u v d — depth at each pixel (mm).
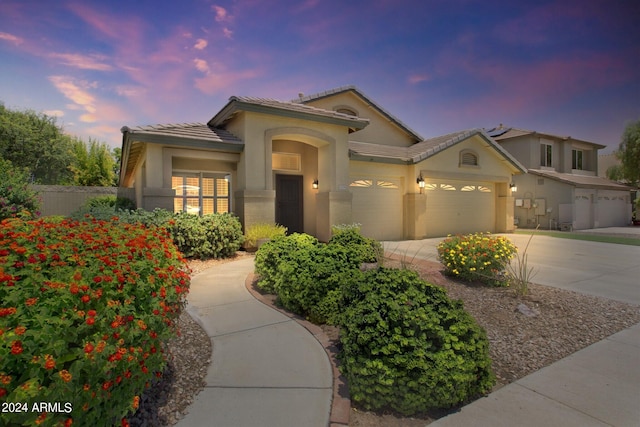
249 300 5520
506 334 4406
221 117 10922
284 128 10781
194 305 5242
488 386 3043
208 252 8711
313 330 4336
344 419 2637
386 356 2797
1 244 2418
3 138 22062
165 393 2895
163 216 8477
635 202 26656
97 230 3334
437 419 2725
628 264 9242
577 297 5945
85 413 1815
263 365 3445
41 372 1648
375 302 3129
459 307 3359
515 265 9023
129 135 8961
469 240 6906
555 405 2910
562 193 20844
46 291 1915
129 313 2115
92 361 1773
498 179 17344
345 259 5363
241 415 2645
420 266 7867
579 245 13078
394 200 14344
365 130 16000
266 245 6230
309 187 13141
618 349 4070
